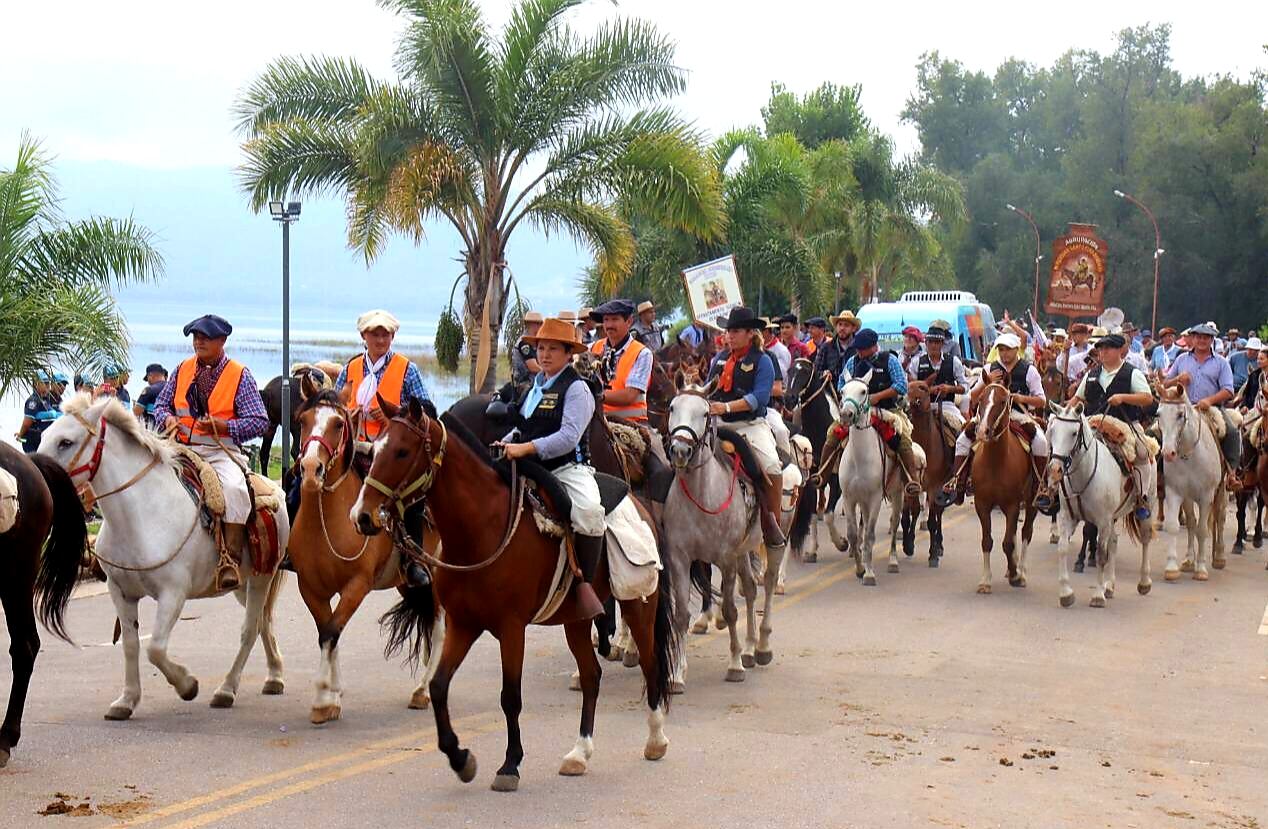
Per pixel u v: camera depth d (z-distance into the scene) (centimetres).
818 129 5762
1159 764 917
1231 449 1859
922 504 1888
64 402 973
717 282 2109
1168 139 7581
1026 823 779
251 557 1048
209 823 744
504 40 2398
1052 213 8450
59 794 795
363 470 1004
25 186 1903
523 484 825
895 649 1286
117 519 974
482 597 810
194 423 1063
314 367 1187
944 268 7006
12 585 891
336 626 974
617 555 868
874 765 892
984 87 9694
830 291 4416
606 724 999
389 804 786
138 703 998
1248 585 1692
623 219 2614
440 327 2553
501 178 2459
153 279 2034
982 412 1594
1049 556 1892
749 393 1218
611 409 1209
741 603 1520
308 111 2491
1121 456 1555
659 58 2455
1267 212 7288
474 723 995
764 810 788
